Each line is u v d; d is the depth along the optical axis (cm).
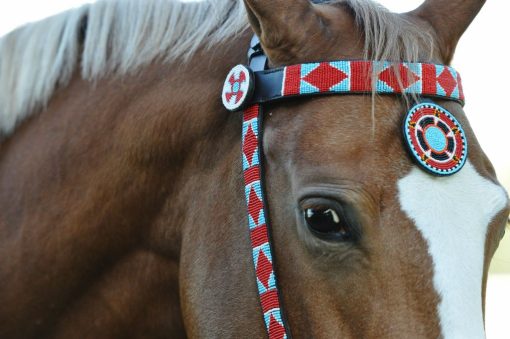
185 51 214
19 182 228
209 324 185
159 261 212
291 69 176
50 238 219
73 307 221
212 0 222
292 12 180
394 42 173
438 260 151
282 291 169
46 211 221
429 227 153
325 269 160
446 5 195
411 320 149
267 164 176
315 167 162
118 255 216
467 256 151
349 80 170
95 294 220
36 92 235
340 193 156
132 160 210
